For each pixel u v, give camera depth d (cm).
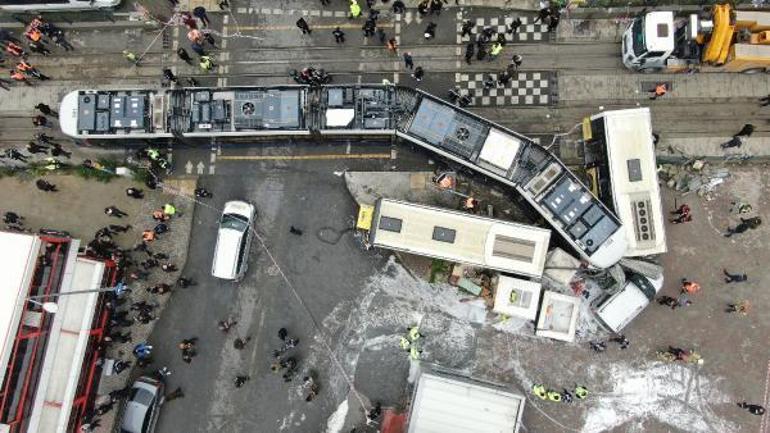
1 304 3666
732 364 4400
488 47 4628
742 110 4553
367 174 4575
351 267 4538
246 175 4603
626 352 4422
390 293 4506
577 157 4538
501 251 4109
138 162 4619
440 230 4131
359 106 4231
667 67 4491
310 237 4562
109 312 4394
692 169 4484
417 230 4150
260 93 4250
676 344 4422
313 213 4575
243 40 4709
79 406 4194
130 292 4541
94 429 4391
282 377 4472
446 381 4125
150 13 4728
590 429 4391
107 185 4612
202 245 4559
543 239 4103
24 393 3803
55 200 4625
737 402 4375
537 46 4625
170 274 4550
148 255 4556
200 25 4712
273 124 4241
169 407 4481
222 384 4484
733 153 4512
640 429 4391
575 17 4616
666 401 4391
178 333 4525
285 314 4522
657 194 4138
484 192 4544
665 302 4397
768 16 4356
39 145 4588
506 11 4641
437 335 4472
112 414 4447
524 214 4497
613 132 4175
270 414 4462
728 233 4438
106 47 4738
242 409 4472
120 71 4719
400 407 4438
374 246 4306
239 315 4525
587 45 4609
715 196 4497
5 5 4528
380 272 4522
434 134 4166
